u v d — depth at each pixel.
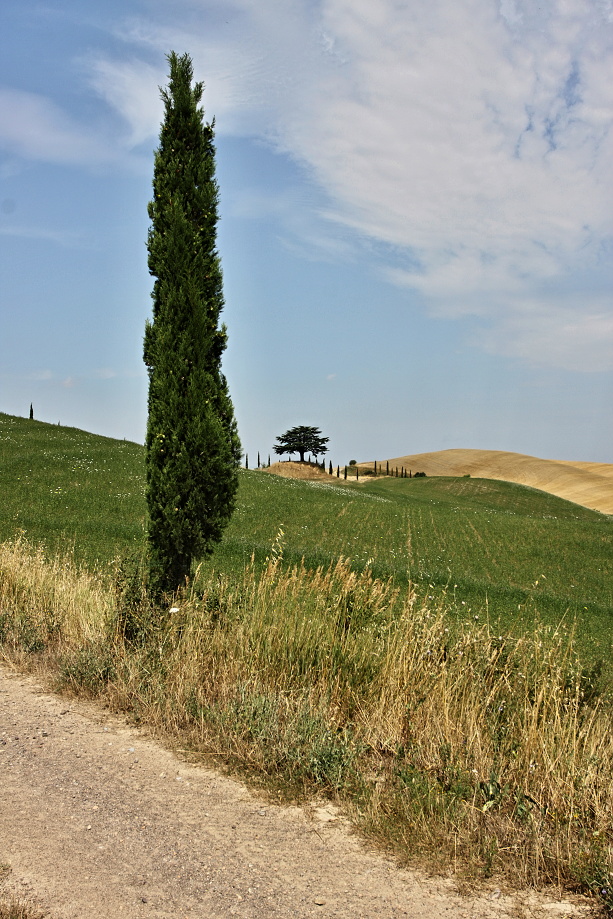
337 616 7.51
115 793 4.83
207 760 5.48
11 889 3.57
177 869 3.90
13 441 48.16
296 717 5.91
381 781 5.15
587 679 6.51
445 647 6.95
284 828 4.49
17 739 5.73
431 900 3.76
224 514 8.90
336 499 46.47
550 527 42.44
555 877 4.02
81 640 8.36
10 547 12.89
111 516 29.80
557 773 4.93
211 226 9.32
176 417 8.56
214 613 7.85
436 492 87.12
